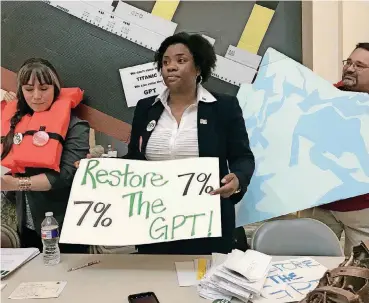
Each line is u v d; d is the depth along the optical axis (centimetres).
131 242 109
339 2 188
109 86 192
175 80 140
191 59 141
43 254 129
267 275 112
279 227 146
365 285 92
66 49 191
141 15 189
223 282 104
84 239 110
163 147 140
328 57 191
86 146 174
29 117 171
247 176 133
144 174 122
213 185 118
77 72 193
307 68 184
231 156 145
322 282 98
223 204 141
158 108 147
